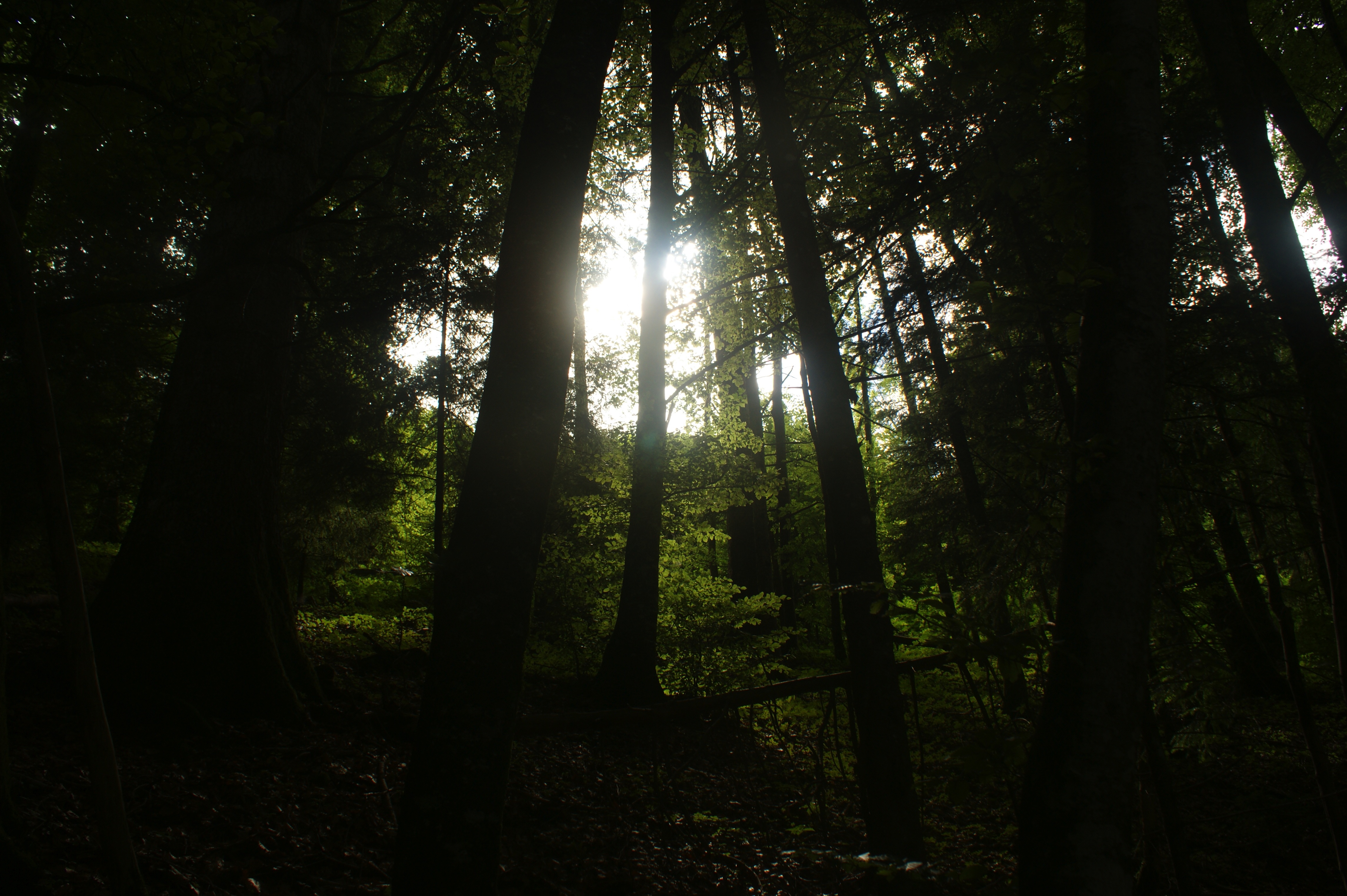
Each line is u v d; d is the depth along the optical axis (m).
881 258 6.80
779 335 10.35
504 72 10.42
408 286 10.86
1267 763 6.05
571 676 11.06
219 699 6.02
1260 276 3.97
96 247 8.92
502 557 2.56
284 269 7.24
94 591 10.38
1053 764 2.17
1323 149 4.20
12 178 6.17
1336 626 3.50
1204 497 4.23
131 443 11.53
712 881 4.75
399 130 4.89
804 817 5.89
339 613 16.14
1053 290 3.79
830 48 7.56
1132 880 2.05
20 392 9.02
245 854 3.95
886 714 3.80
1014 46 2.73
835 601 4.80
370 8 11.98
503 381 2.71
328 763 5.47
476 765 2.40
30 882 2.88
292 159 7.38
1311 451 3.55
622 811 5.82
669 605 9.84
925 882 3.42
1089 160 2.58
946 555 7.58
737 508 16.50
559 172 2.89
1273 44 8.21
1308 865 5.02
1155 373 2.31
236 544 6.54
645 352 10.80
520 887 4.30
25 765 4.29
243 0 4.48
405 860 2.34
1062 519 3.28
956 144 5.29
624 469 11.53
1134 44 2.53
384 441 14.02
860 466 4.20
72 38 4.32
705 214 10.70
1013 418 6.75
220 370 6.73
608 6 3.18
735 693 4.39
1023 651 2.49
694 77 11.01
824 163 6.64
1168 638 3.88
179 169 4.60
